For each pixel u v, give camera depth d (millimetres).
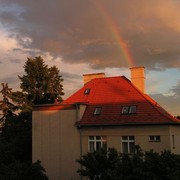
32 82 52250
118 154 18531
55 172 32281
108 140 30422
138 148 17438
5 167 20922
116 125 30156
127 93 32625
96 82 36031
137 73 34875
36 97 51906
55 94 53438
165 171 15391
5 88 54781
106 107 32031
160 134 28391
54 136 32812
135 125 29422
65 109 32531
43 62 53125
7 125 47531
